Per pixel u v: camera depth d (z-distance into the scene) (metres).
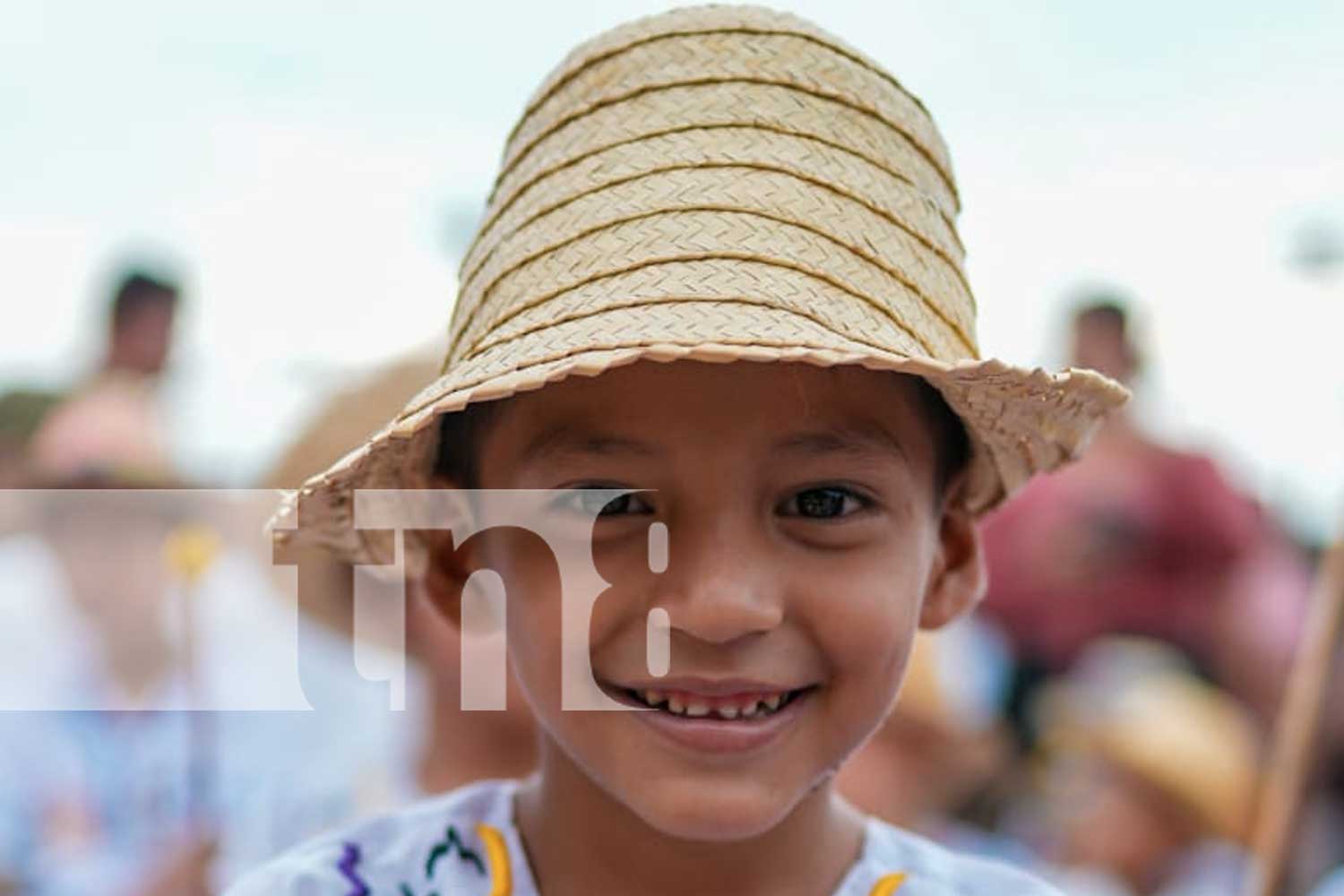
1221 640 4.20
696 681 1.28
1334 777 2.16
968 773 3.33
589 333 1.24
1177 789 3.01
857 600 1.31
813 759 1.33
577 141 1.36
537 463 1.32
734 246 1.27
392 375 2.25
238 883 1.51
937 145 1.44
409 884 1.51
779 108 1.33
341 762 2.48
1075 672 4.08
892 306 1.30
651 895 1.44
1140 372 4.55
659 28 1.38
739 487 1.28
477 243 1.45
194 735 2.54
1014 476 1.51
